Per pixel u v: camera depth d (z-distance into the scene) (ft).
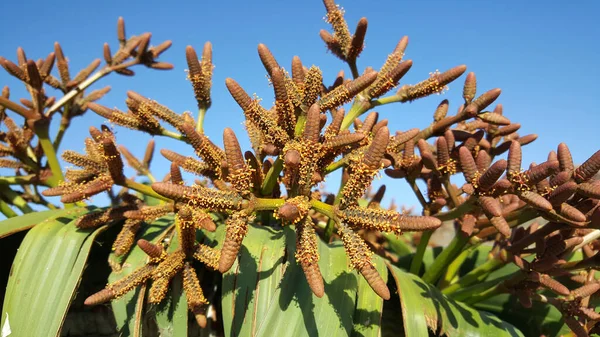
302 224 0.64
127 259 0.81
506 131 1.01
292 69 0.75
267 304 0.71
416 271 1.02
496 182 0.75
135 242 0.85
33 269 0.78
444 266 0.96
